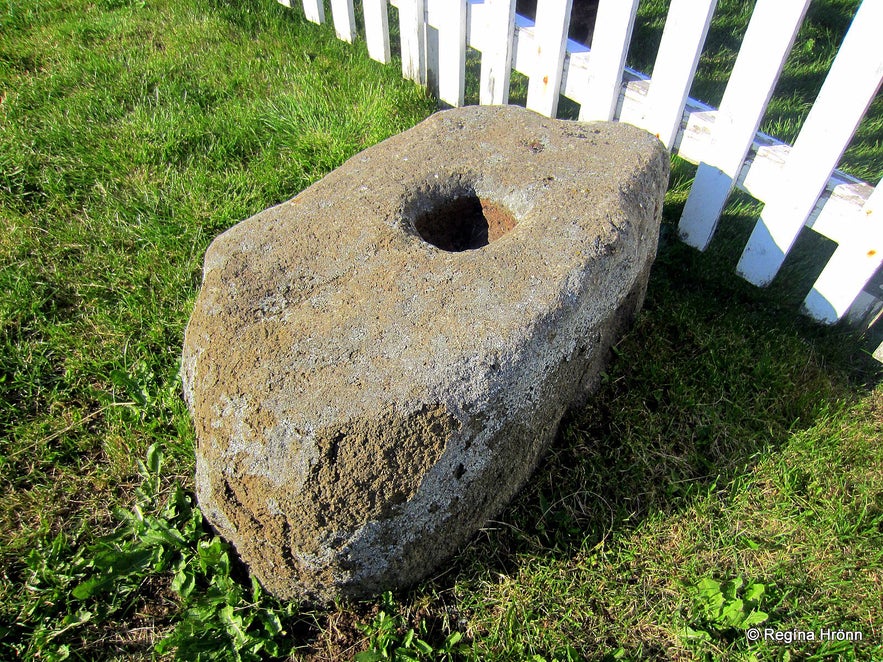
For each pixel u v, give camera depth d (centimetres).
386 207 177
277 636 160
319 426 135
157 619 168
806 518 180
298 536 143
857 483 186
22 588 172
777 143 218
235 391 144
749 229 261
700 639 158
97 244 256
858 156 288
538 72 268
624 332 219
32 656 162
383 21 320
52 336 226
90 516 187
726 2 381
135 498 190
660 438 196
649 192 187
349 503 138
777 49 194
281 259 165
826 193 207
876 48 175
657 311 229
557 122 206
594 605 168
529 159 190
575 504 184
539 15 252
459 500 155
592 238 164
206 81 330
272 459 138
